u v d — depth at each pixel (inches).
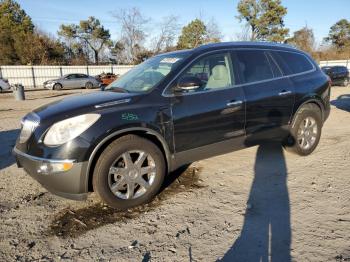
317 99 206.1
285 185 164.7
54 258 109.6
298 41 2076.8
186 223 129.8
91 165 133.0
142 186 143.6
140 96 144.5
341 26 2549.2
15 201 153.0
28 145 134.0
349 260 103.7
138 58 1625.2
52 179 128.3
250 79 177.6
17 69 1327.5
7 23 1857.8
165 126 145.6
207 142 160.2
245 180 172.7
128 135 138.3
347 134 277.0
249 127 175.2
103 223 131.7
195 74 159.2
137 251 112.3
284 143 210.7
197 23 1727.4
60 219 135.6
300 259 105.1
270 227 125.0
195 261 106.0
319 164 195.2
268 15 1747.0
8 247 116.0
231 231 123.0
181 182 171.8
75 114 131.2
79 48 2217.0
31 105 595.2
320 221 128.0
